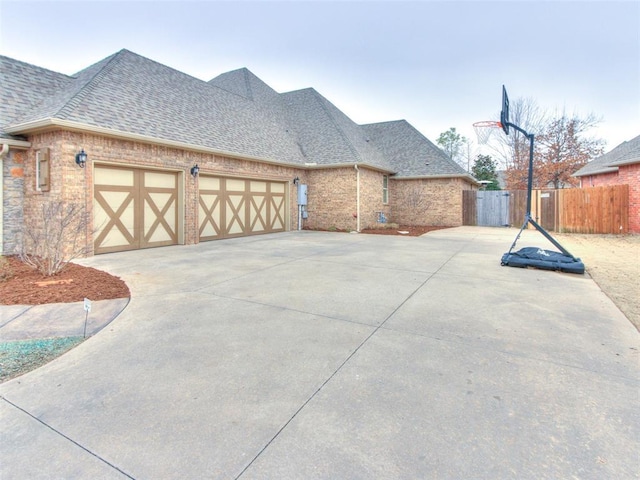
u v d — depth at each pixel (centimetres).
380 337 365
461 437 211
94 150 845
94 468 189
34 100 932
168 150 1026
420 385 271
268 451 201
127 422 229
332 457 195
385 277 642
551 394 258
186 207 1088
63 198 784
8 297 506
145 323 411
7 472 186
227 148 1207
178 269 712
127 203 948
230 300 499
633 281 615
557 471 183
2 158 831
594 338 361
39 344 356
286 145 1614
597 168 1855
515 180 3033
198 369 300
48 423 229
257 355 325
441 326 396
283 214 1577
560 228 1539
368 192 1680
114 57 1121
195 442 209
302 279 625
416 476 181
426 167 1920
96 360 320
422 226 1880
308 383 276
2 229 834
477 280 620
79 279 617
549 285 586
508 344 347
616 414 234
